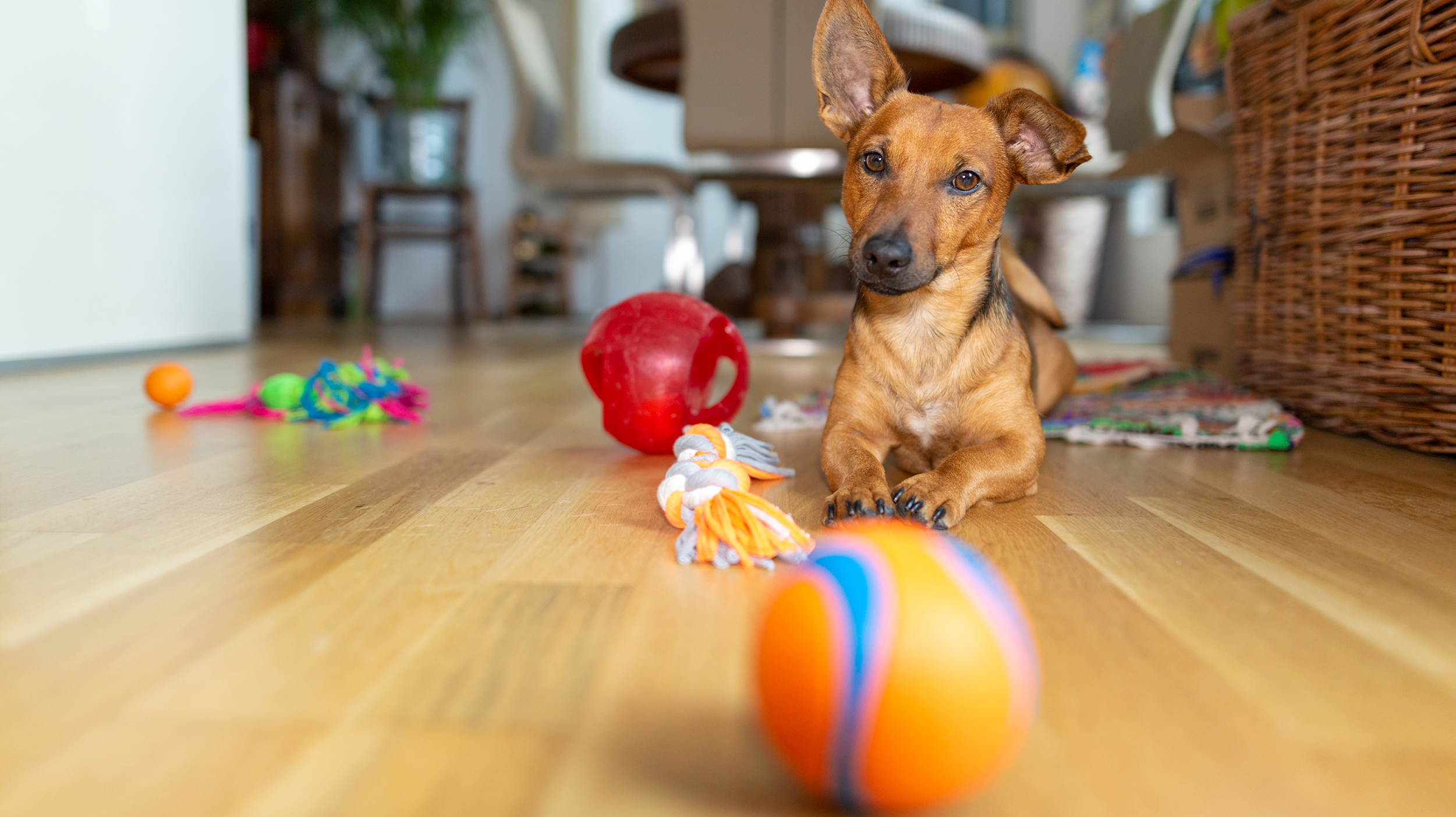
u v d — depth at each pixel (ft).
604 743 2.24
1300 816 1.99
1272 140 7.65
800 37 11.82
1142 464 5.97
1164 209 20.49
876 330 5.23
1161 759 2.22
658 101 26.73
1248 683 2.64
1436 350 5.92
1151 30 14.26
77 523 4.20
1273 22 7.34
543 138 16.58
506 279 25.35
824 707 1.84
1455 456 6.08
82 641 2.81
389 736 2.25
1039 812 1.98
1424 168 5.78
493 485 5.11
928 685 1.81
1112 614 3.18
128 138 11.58
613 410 5.73
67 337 10.78
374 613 3.08
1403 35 5.74
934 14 11.68
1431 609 3.27
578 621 3.02
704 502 3.74
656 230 27.45
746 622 3.03
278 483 5.09
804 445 6.57
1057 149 5.10
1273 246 7.82
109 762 2.12
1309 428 7.45
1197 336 10.30
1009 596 2.13
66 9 10.45
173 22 12.28
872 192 4.96
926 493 4.15
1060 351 7.39
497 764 2.13
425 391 7.80
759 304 14.92
